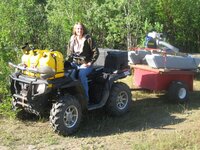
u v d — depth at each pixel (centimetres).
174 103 960
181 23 1662
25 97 759
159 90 964
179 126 807
